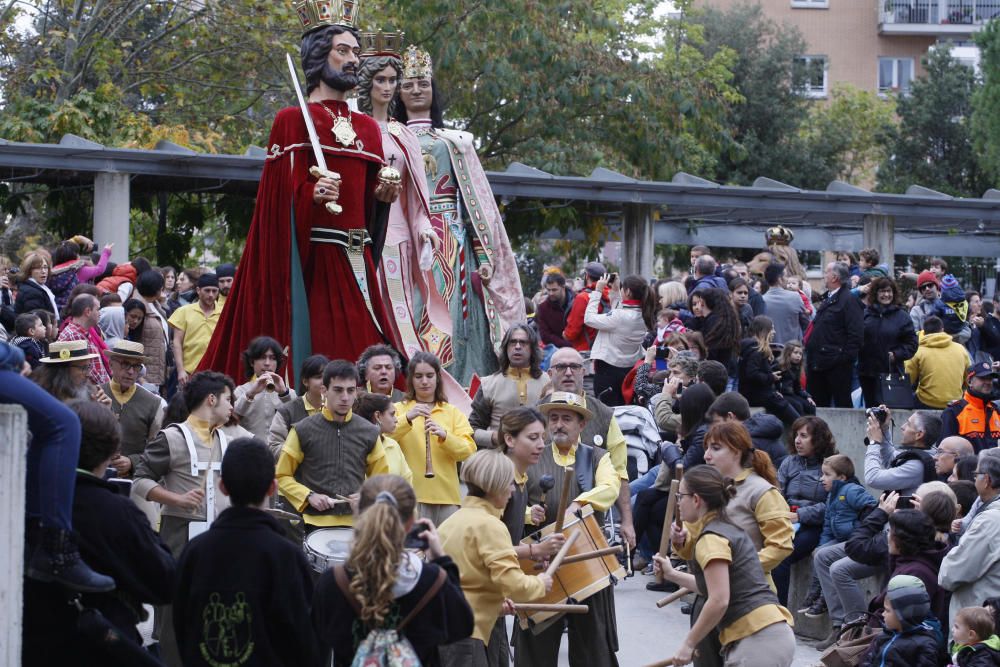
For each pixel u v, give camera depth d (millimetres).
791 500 9516
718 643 6922
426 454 8273
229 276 12844
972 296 17422
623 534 8102
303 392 9672
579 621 7312
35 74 23172
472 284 12750
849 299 12734
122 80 25547
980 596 7645
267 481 5578
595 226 19203
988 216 19094
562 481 7742
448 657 6469
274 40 24781
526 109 25609
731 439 7328
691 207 19047
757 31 39250
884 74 46438
